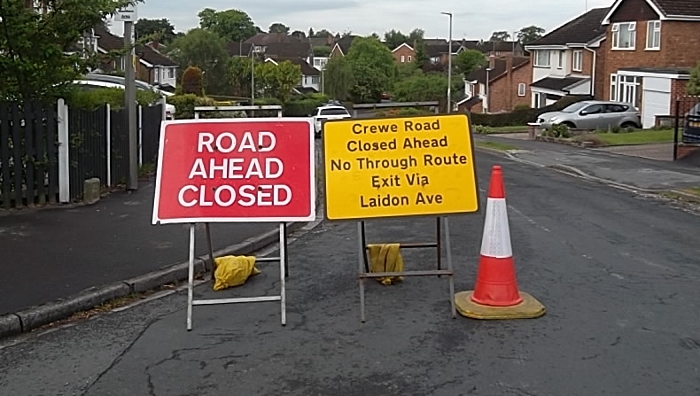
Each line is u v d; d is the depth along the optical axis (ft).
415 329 21.66
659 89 124.88
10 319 21.42
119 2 42.75
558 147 98.89
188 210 23.13
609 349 19.85
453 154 23.75
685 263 29.81
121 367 19.02
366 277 23.08
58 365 19.19
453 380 17.89
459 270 28.68
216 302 22.48
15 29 38.55
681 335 20.97
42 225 34.55
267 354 19.85
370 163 23.62
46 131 39.42
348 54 297.94
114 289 24.82
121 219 36.45
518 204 46.96
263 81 231.91
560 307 23.66
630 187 56.18
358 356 19.60
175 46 254.06
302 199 23.31
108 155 45.73
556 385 17.53
